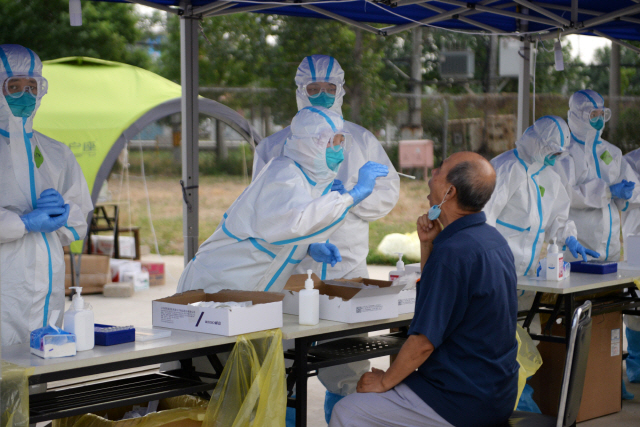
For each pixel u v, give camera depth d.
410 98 13.68
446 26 5.07
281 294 2.50
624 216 4.97
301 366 2.54
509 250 2.21
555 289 3.33
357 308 2.61
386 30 4.82
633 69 14.38
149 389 2.37
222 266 2.86
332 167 2.85
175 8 4.07
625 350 4.95
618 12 4.21
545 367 3.73
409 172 13.17
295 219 2.59
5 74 2.65
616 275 3.79
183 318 2.46
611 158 4.61
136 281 7.79
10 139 2.71
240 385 2.36
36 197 2.79
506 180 3.88
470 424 2.11
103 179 7.20
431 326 2.06
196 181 4.14
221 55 14.00
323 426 3.66
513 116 12.97
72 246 6.94
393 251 9.74
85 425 2.51
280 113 13.77
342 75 3.79
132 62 14.77
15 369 1.95
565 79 14.26
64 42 13.93
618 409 3.95
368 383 2.23
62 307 2.89
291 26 13.88
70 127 7.16
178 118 15.21
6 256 2.68
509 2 4.68
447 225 2.20
